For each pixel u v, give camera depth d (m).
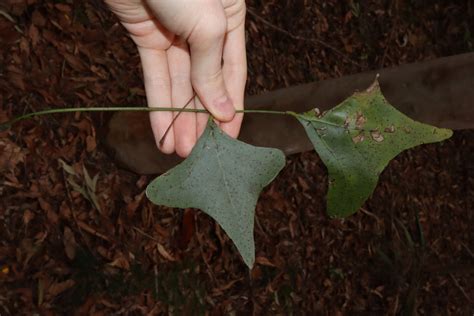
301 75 1.95
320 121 0.45
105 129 1.28
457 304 2.50
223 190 0.43
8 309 1.10
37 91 1.23
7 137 1.17
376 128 0.44
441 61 0.96
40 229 1.18
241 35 0.67
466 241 2.56
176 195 0.43
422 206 2.40
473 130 2.73
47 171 1.21
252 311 1.60
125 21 0.65
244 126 1.10
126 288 1.29
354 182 0.44
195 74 0.57
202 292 1.47
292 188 1.85
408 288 2.17
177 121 0.66
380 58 2.34
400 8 2.55
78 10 1.35
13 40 1.22
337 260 1.94
